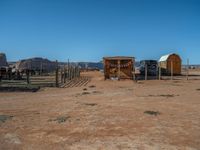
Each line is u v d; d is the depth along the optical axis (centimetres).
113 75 3638
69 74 3609
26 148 720
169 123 968
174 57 5006
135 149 693
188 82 3139
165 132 852
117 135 824
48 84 2916
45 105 1431
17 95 1978
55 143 758
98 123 982
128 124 960
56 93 2086
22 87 2584
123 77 3634
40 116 1127
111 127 922
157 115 1109
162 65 5103
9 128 930
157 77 4203
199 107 1301
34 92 2184
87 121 1016
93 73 5975
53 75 5047
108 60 3641
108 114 1138
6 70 3909
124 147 710
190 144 732
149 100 1563
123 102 1491
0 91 2266
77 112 1198
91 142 759
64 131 881
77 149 702
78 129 902
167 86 2586
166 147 707
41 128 924
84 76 4647
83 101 1555
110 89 2339
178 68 5056
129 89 2316
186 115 1109
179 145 723
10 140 793
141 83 3017
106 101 1541
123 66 3631
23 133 865
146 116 1090
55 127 935
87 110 1242
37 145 743
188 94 1864
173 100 1554
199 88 2322
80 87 2594
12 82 3272
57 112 1210
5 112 1234
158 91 2106
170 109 1248
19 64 8412
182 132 850
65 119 1049
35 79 3888
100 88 2459
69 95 1906
